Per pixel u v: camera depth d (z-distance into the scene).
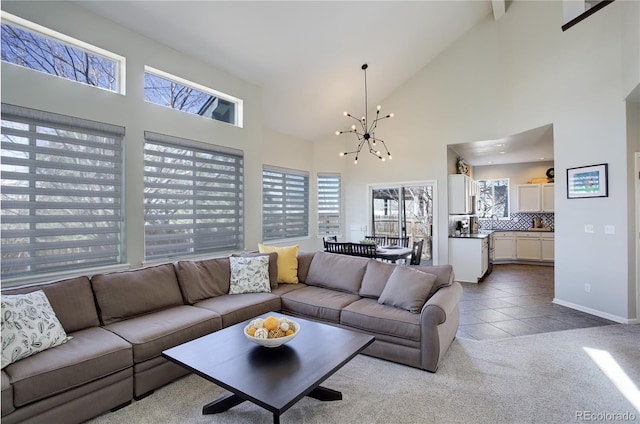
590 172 3.93
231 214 4.46
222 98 4.42
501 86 5.36
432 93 6.07
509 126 5.17
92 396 1.96
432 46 5.68
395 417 1.98
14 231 2.63
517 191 8.11
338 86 5.56
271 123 5.73
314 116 6.07
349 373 2.53
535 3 4.66
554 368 2.58
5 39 2.63
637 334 3.27
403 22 4.77
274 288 3.67
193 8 3.33
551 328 3.50
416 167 6.23
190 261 3.34
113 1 3.04
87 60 3.11
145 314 2.75
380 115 6.60
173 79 3.80
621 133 3.62
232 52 4.05
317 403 2.13
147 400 2.20
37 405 1.75
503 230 8.02
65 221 2.91
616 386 2.31
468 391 2.26
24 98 2.63
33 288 2.29
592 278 3.97
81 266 3.02
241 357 1.92
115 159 3.24
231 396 2.07
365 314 2.83
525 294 4.99
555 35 4.36
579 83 4.05
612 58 3.68
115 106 3.21
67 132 2.91
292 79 4.92
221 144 4.30
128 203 3.32
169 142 3.69
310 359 1.90
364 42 4.79
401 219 6.44
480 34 5.60
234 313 2.89
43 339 2.00
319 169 6.80
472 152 6.69
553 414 2.00
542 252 7.62
